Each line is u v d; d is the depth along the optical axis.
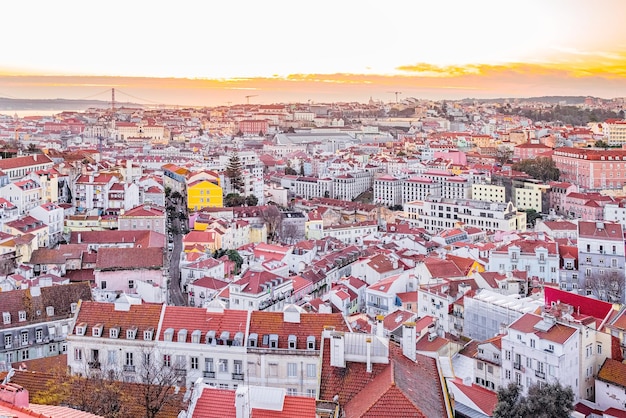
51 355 184.62
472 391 157.00
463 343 198.00
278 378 142.00
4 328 178.88
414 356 112.12
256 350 142.00
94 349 146.88
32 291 188.25
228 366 143.00
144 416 103.12
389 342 118.56
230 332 144.75
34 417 67.75
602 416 146.62
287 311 146.50
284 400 90.69
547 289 193.62
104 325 148.50
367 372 103.06
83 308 153.00
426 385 104.06
